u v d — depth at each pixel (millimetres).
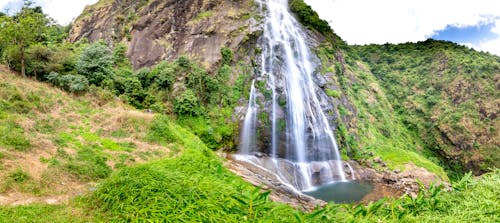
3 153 11273
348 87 37625
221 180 8336
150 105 23156
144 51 29047
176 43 29516
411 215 6766
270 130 25719
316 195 21406
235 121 24719
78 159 12891
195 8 31859
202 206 6141
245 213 6184
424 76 52875
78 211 7363
